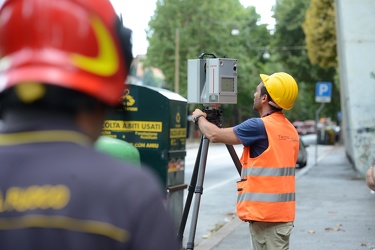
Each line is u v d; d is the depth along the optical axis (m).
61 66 1.58
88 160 1.55
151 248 1.49
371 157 18.55
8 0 1.64
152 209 1.51
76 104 1.61
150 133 7.18
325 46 31.88
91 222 1.47
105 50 1.66
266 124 4.72
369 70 18.31
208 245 8.41
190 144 51.44
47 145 1.56
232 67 5.97
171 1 53.69
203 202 13.89
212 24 53.91
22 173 1.52
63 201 1.48
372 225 9.82
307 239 8.71
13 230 1.47
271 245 4.77
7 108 1.62
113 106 1.71
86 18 1.62
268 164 4.70
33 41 1.60
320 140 51.84
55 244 1.46
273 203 4.70
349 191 14.96
